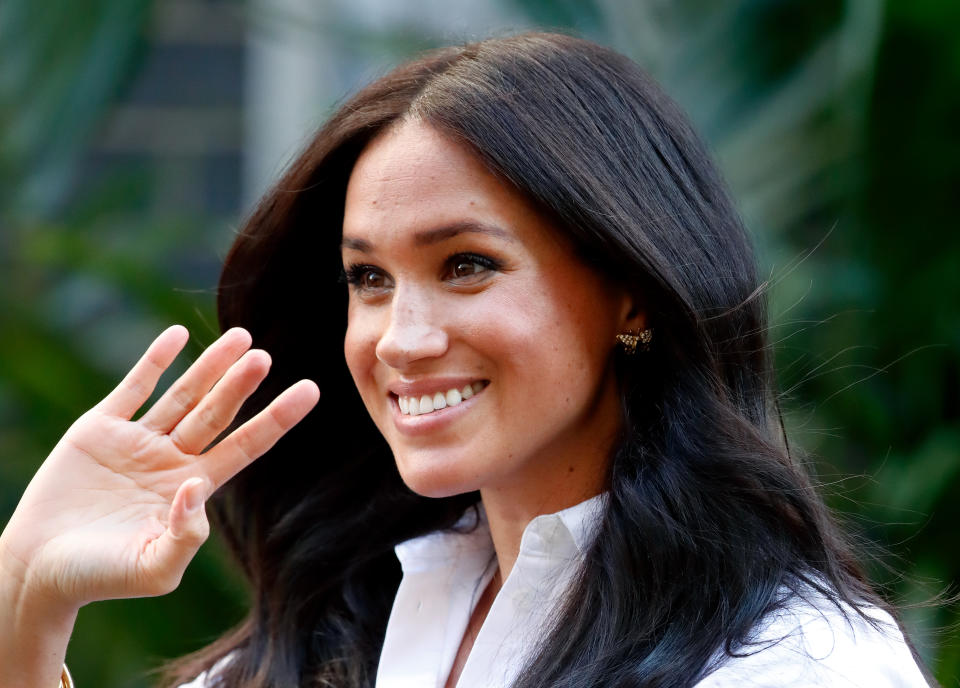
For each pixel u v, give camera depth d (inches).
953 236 409.1
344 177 231.1
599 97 206.2
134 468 200.8
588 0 454.0
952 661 311.9
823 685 183.0
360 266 207.5
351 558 252.5
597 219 195.0
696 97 436.1
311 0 514.6
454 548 236.1
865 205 413.7
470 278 197.9
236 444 202.2
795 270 408.8
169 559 185.3
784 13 434.9
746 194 423.5
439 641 230.2
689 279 204.5
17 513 200.8
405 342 195.8
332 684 242.8
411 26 487.5
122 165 592.7
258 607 258.5
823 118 423.8
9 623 199.8
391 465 253.6
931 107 398.0
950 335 406.6
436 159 196.9
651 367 207.6
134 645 400.2
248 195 588.7
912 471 377.4
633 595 194.9
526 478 215.3
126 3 510.6
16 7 502.6
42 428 434.3
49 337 448.1
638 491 199.5
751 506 198.8
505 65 203.5
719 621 188.9
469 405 199.3
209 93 598.5
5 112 501.0
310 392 200.7
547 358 197.6
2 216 494.9
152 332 517.3
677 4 442.3
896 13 384.8
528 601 206.5
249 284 254.7
